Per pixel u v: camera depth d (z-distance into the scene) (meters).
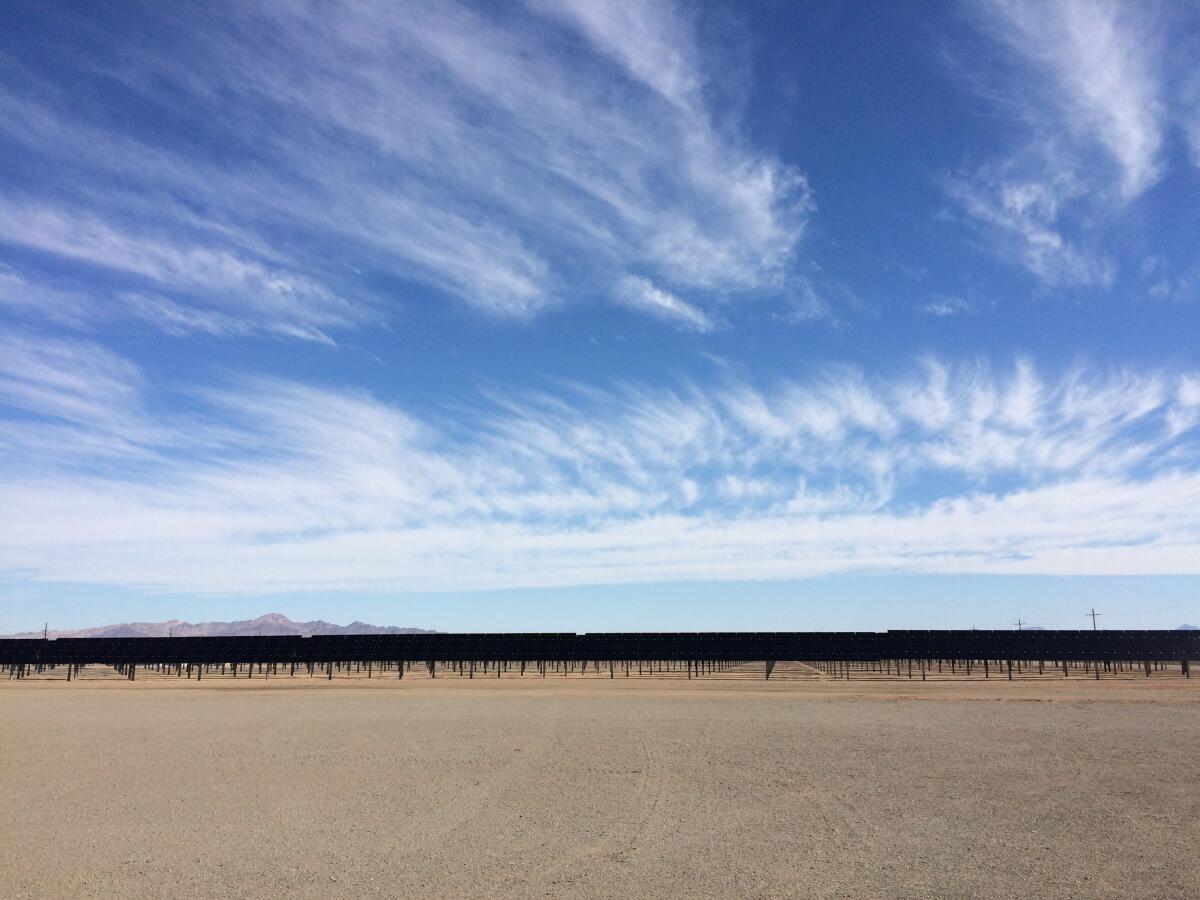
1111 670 60.97
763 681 50.41
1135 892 8.91
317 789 15.20
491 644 60.00
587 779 16.08
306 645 60.59
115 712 31.11
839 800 13.93
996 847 10.83
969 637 55.62
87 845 11.20
